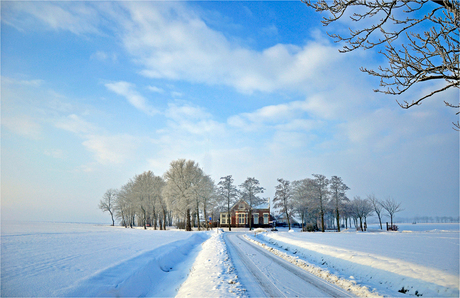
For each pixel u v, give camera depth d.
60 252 13.75
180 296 7.32
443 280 7.23
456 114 5.79
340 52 6.53
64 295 6.86
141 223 92.25
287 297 7.30
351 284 8.41
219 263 12.12
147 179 70.06
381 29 5.90
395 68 5.74
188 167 56.12
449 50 5.09
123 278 9.13
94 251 14.39
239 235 43.22
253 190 70.94
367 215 70.31
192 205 53.44
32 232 29.75
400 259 10.19
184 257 18.47
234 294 7.00
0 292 6.80
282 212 66.44
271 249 20.00
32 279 8.05
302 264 12.78
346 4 5.80
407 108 6.01
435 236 25.55
